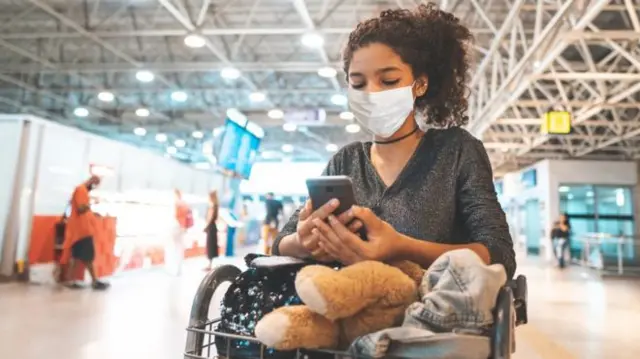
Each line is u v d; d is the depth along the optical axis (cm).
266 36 962
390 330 62
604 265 1185
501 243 80
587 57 751
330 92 1248
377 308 67
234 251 1395
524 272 1126
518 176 1880
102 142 866
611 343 443
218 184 1509
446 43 100
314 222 74
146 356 352
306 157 2395
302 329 65
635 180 1542
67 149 780
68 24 791
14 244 697
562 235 1265
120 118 1578
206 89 1280
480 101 952
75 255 656
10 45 925
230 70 967
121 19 863
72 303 549
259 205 2028
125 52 1060
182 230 864
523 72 707
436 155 92
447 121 108
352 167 100
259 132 844
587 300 698
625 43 759
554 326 514
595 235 1192
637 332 488
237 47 938
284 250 91
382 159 97
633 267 1169
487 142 1489
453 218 88
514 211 1967
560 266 1249
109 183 891
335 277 63
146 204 912
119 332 421
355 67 93
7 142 709
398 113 91
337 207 73
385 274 67
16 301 552
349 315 66
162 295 627
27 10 815
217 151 771
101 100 1471
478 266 62
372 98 90
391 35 91
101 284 665
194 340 90
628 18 757
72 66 1049
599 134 1521
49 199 741
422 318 63
